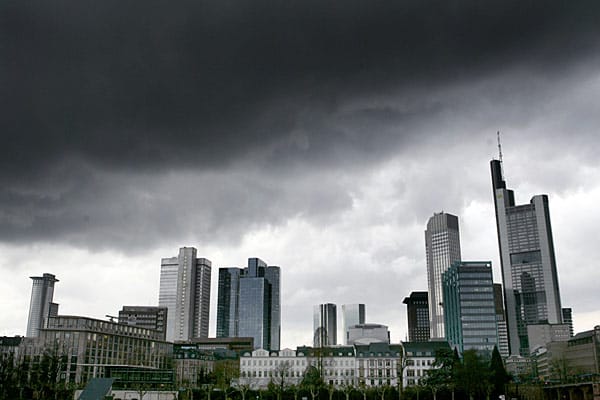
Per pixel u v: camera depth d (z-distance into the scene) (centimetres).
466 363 19938
